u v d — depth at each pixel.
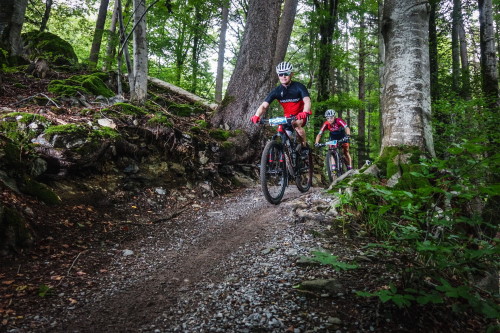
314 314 2.14
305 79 19.06
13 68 7.02
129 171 5.16
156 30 13.77
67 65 8.83
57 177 4.28
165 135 5.87
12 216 3.07
